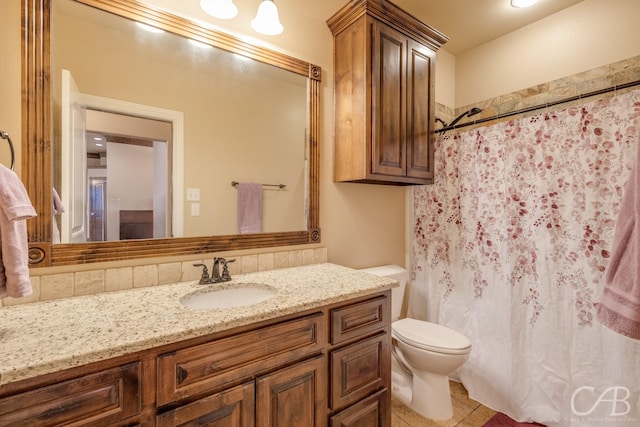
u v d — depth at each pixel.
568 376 1.47
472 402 1.74
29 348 0.64
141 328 0.75
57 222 1.03
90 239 1.09
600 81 1.73
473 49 2.37
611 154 1.35
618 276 0.85
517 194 1.63
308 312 0.98
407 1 1.84
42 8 1.00
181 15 1.27
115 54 1.15
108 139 1.13
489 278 1.74
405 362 1.74
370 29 1.50
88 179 1.09
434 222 2.02
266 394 0.87
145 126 1.21
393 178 1.60
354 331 1.10
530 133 1.59
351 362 1.08
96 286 1.06
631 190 0.85
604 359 1.37
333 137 1.72
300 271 1.45
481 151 1.78
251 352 0.85
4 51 0.95
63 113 1.04
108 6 1.11
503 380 1.65
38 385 0.59
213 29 1.33
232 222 1.41
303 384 0.95
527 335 1.60
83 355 0.62
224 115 1.39
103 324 0.77
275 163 1.53
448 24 2.07
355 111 1.56
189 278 1.26
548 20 1.96
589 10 1.78
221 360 0.80
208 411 0.77
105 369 0.66
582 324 1.43
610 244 1.35
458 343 1.51
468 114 2.06
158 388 0.71
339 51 1.67
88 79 1.09
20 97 0.97
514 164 1.64
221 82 1.38
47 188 1.00
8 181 0.72
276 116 1.53
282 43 1.53
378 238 2.01
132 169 1.18
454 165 1.91
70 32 1.06
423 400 1.62
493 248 1.72
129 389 0.68
